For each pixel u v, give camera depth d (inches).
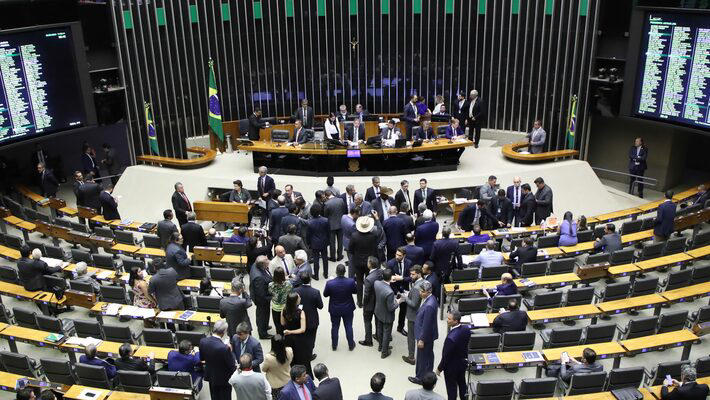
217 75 891.4
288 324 376.2
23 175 828.0
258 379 319.3
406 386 402.6
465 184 702.5
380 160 718.5
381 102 932.6
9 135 680.4
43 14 768.3
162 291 436.8
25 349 465.7
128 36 821.9
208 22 868.6
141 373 359.9
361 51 912.3
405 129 800.9
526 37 839.1
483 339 397.4
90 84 748.6
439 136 746.8
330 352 441.4
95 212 644.7
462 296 510.6
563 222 552.4
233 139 864.9
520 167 735.7
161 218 707.4
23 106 688.4
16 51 672.4
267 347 439.5
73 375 393.1
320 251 532.4
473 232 581.3
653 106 705.0
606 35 785.6
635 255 576.1
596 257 500.1
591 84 792.9
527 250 497.7
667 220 559.8
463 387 372.5
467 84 901.2
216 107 816.3
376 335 449.1
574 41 800.3
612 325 408.2
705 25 637.3
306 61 915.4
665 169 783.7
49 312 497.4
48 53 703.1
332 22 900.6
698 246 558.3
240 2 874.1
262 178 633.6
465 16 871.1
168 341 406.0
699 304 508.4
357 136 701.9
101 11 805.9
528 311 432.5
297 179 714.2
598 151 847.1
